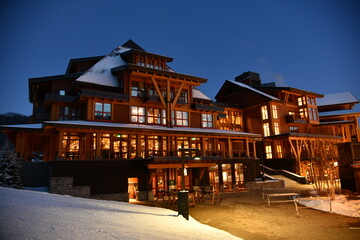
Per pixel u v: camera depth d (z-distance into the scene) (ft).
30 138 85.10
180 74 91.25
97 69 90.07
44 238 17.37
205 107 99.45
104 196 64.13
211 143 96.73
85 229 21.66
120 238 20.20
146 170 71.67
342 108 160.04
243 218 43.78
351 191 62.69
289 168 108.99
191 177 84.23
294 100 144.25
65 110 85.97
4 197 31.99
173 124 93.15
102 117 79.51
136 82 88.53
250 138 102.42
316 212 46.93
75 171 61.87
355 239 30.17
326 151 66.59
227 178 89.61
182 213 40.57
